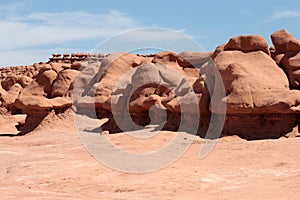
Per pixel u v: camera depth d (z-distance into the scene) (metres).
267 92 22.44
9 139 29.23
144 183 14.11
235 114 22.61
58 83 35.19
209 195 12.16
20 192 13.27
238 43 24.75
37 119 32.38
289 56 24.66
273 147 18.22
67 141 26.09
